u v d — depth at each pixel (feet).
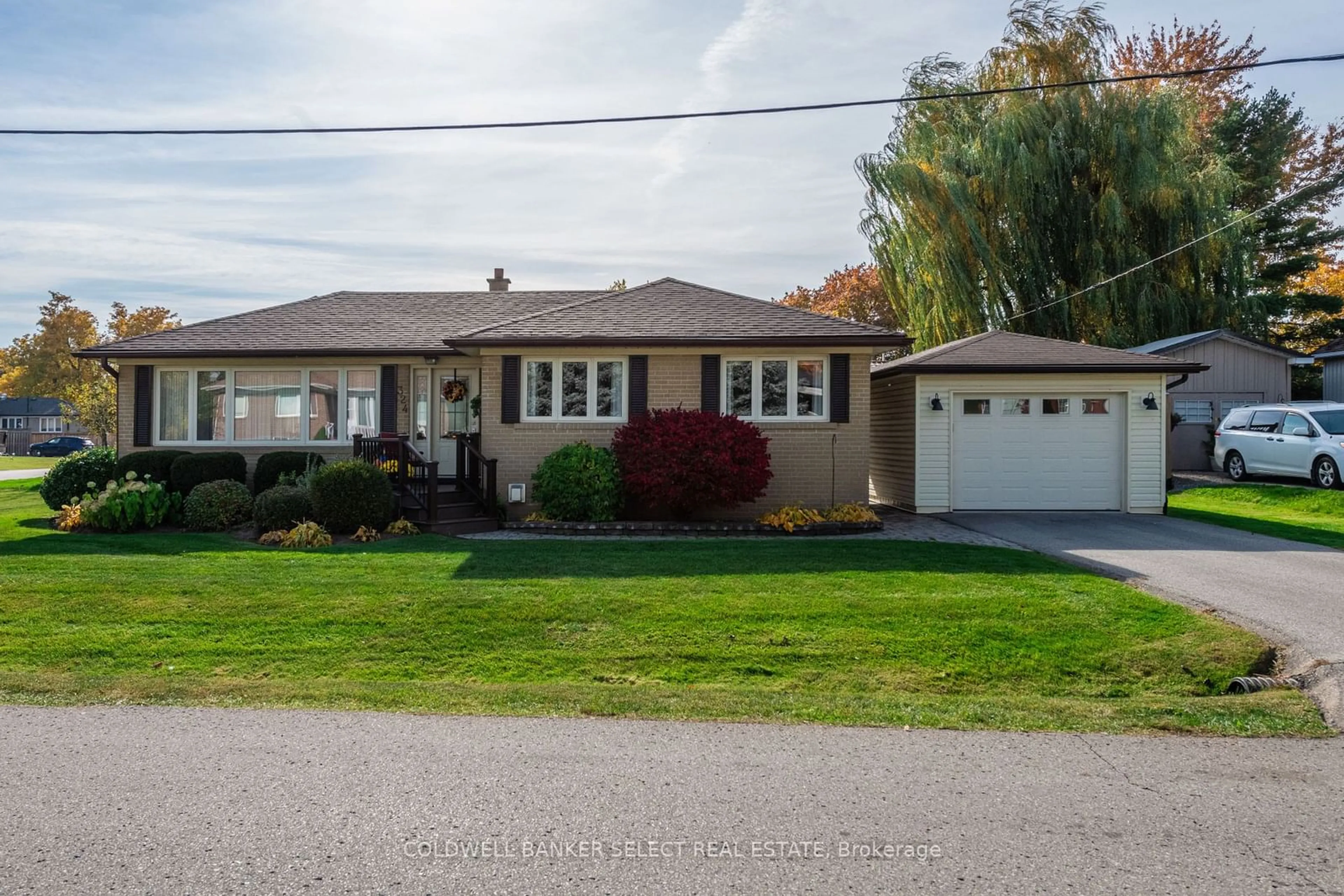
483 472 50.03
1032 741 16.69
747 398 50.42
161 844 12.10
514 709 18.66
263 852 11.89
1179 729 17.47
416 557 36.24
